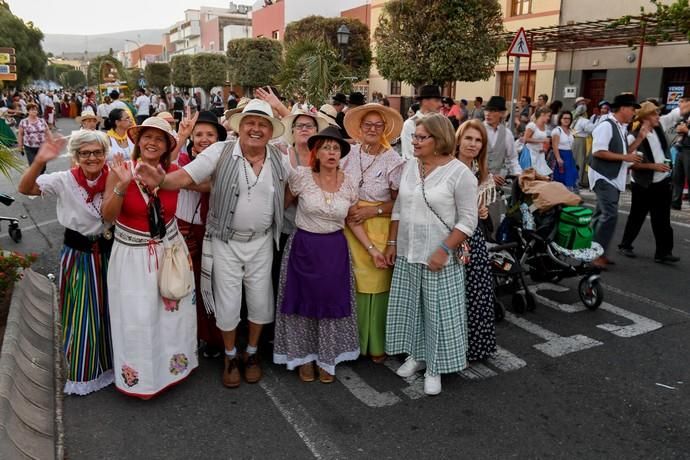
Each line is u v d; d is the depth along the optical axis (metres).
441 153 3.57
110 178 3.22
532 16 19.50
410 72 14.29
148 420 3.45
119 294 3.42
